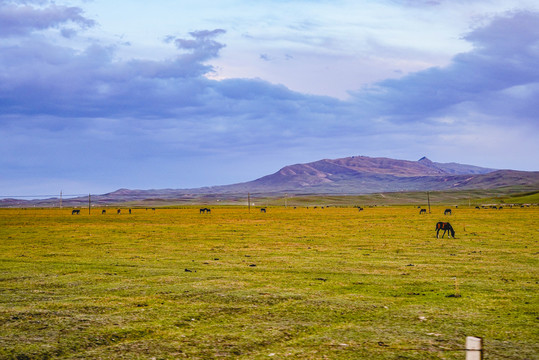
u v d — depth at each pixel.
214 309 16.97
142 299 18.64
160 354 11.98
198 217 112.69
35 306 17.23
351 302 18.12
